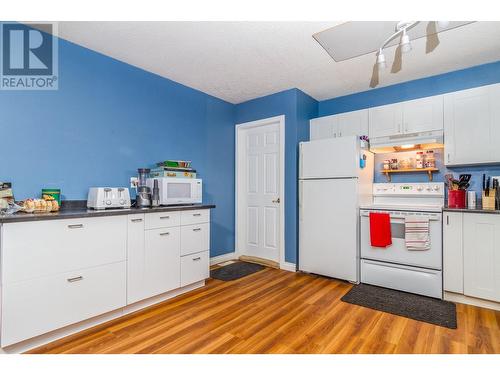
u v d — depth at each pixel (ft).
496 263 7.50
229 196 13.48
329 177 10.44
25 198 7.11
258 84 11.30
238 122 13.64
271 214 12.69
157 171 9.72
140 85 9.78
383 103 11.50
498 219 7.49
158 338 6.19
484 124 8.58
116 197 7.95
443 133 9.34
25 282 5.47
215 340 6.12
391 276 9.21
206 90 12.00
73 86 8.04
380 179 11.51
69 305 6.11
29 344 5.66
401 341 6.05
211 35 7.66
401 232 9.09
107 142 8.82
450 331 6.46
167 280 8.24
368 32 7.49
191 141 11.65
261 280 10.28
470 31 7.38
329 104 13.07
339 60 9.15
